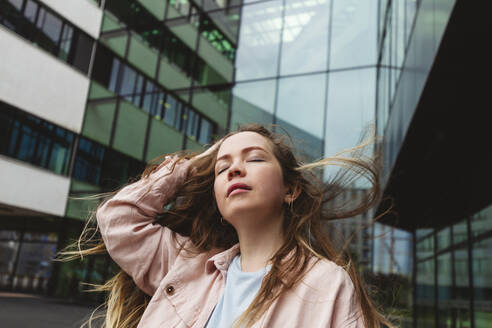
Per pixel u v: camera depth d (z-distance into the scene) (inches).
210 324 33.4
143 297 43.2
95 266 396.5
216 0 421.4
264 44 389.7
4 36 373.4
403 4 225.9
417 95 153.3
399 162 233.0
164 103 409.4
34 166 390.3
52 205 402.6
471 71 125.3
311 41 374.3
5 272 470.9
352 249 275.4
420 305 325.7
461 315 210.5
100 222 40.6
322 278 30.0
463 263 208.4
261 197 33.1
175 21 434.0
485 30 102.3
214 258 37.2
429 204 297.1
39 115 399.9
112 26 460.1
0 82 368.8
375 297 44.7
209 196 43.0
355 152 38.8
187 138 387.5
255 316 28.7
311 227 38.3
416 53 160.7
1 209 413.4
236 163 34.3
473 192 189.9
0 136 365.7
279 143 39.6
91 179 414.6
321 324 27.5
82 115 438.9
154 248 40.2
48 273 439.5
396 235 354.6
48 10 416.8
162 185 42.2
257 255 34.6
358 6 369.4
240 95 380.8
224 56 400.2
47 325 219.6
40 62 403.5
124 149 410.6
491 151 167.8
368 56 351.3
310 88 358.9
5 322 218.8
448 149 196.4
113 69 445.1
